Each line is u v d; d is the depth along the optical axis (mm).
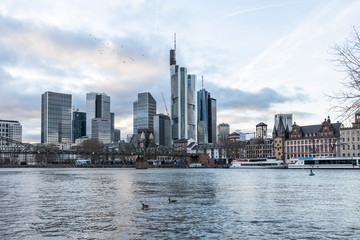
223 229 36406
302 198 60250
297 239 32531
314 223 39125
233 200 58094
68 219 41781
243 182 100000
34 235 34312
